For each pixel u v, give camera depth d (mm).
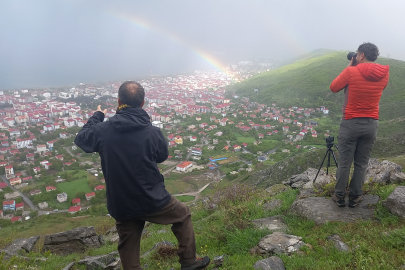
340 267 3004
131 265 2604
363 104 3789
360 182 4141
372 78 3656
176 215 2633
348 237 3559
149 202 2416
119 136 2340
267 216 5336
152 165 2418
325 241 3598
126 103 2490
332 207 4449
